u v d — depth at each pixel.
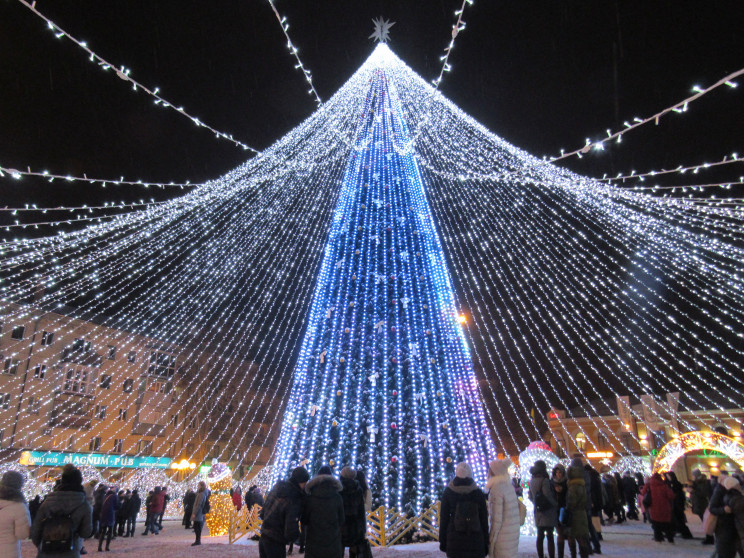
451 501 5.16
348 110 15.23
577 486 7.66
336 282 12.90
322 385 11.61
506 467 5.60
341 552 5.21
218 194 13.81
